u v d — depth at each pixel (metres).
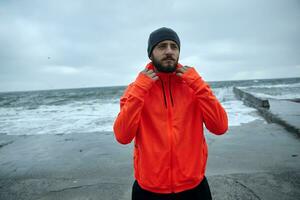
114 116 14.28
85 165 5.44
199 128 1.91
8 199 3.86
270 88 44.22
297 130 7.34
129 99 1.77
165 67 1.82
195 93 1.85
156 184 1.79
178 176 1.80
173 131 1.80
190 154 1.85
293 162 4.87
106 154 6.31
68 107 22.92
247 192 3.55
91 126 11.05
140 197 1.88
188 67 1.90
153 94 1.87
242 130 8.52
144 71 1.83
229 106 16.55
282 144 6.39
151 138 1.83
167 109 1.84
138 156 1.93
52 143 8.02
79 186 4.20
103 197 3.72
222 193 3.55
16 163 5.91
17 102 37.84
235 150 6.00
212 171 4.54
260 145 6.38
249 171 4.44
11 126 12.16
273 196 3.41
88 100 34.16
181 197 1.83
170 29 1.90
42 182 4.50
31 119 14.64
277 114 10.35
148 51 2.00
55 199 3.76
